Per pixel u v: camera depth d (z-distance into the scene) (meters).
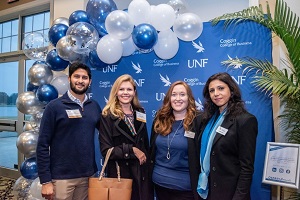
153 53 2.78
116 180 1.81
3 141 4.81
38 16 4.52
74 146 2.00
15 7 4.46
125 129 1.95
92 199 1.78
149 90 2.79
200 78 2.56
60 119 1.99
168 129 1.86
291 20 2.02
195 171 1.74
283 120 2.38
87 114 2.07
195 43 2.57
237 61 2.27
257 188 2.30
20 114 4.57
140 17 2.41
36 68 2.77
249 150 1.54
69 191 1.99
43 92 2.68
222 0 2.83
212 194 1.62
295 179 1.82
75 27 2.39
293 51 1.94
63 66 2.75
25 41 2.89
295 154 1.86
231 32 2.43
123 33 2.37
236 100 1.69
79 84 2.03
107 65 2.83
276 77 2.02
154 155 1.92
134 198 1.93
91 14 2.54
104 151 1.89
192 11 2.98
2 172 4.73
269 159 1.94
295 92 1.85
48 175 1.97
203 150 1.75
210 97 1.78
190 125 1.83
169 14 2.32
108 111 2.00
